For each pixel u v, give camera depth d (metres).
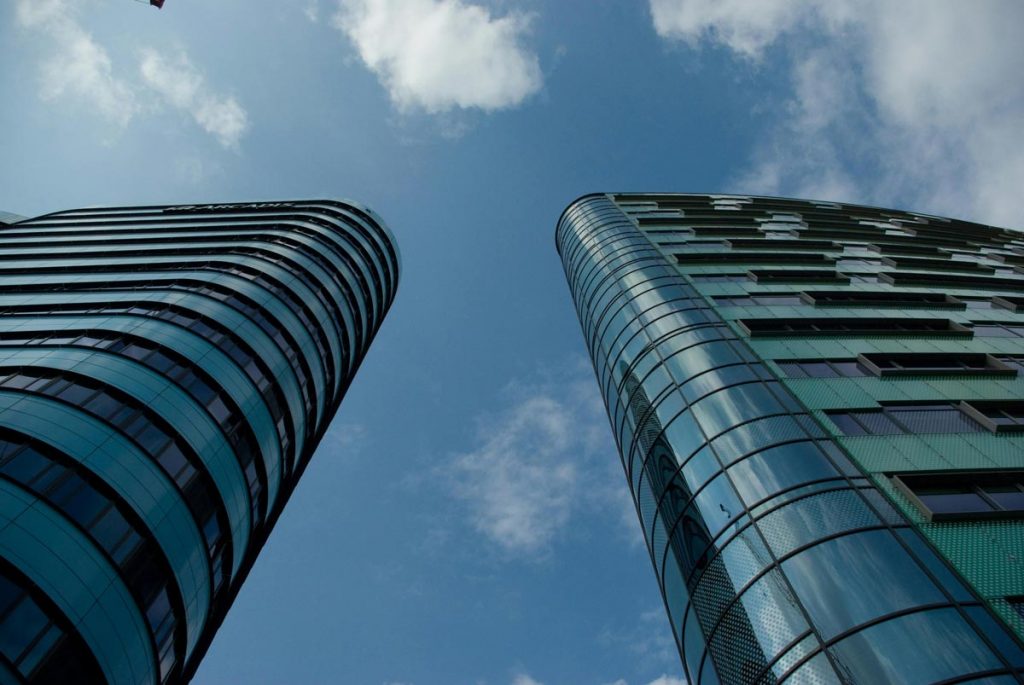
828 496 14.05
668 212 43.16
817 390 18.42
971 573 11.87
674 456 18.20
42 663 14.95
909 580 11.80
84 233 44.53
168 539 20.16
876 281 29.48
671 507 17.72
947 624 10.91
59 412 19.86
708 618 14.77
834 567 12.48
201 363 25.97
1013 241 43.72
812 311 24.77
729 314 24.06
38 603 15.48
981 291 29.19
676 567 17.20
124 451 20.27
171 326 26.92
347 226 48.47
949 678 10.10
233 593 26.97
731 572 14.13
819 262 31.83
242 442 26.12
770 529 13.91
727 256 31.38
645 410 21.08
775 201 50.22
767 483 14.96
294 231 43.72
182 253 37.78
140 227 45.72
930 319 24.48
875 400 18.00
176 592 20.28
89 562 17.09
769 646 12.30
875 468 14.86
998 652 10.32
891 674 10.45
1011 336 23.28
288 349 32.31
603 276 32.09
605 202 46.38
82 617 16.22
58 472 18.11
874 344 21.92
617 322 27.06
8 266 36.56
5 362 22.16
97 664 16.30
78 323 26.33
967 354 21.16
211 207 53.06
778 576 13.01
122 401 21.95
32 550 15.91
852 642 11.16
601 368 29.02
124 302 29.06
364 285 46.00
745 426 16.95
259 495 27.52
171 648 20.50
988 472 14.73
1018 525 12.89
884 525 13.06
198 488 22.56
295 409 31.53
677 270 29.41
